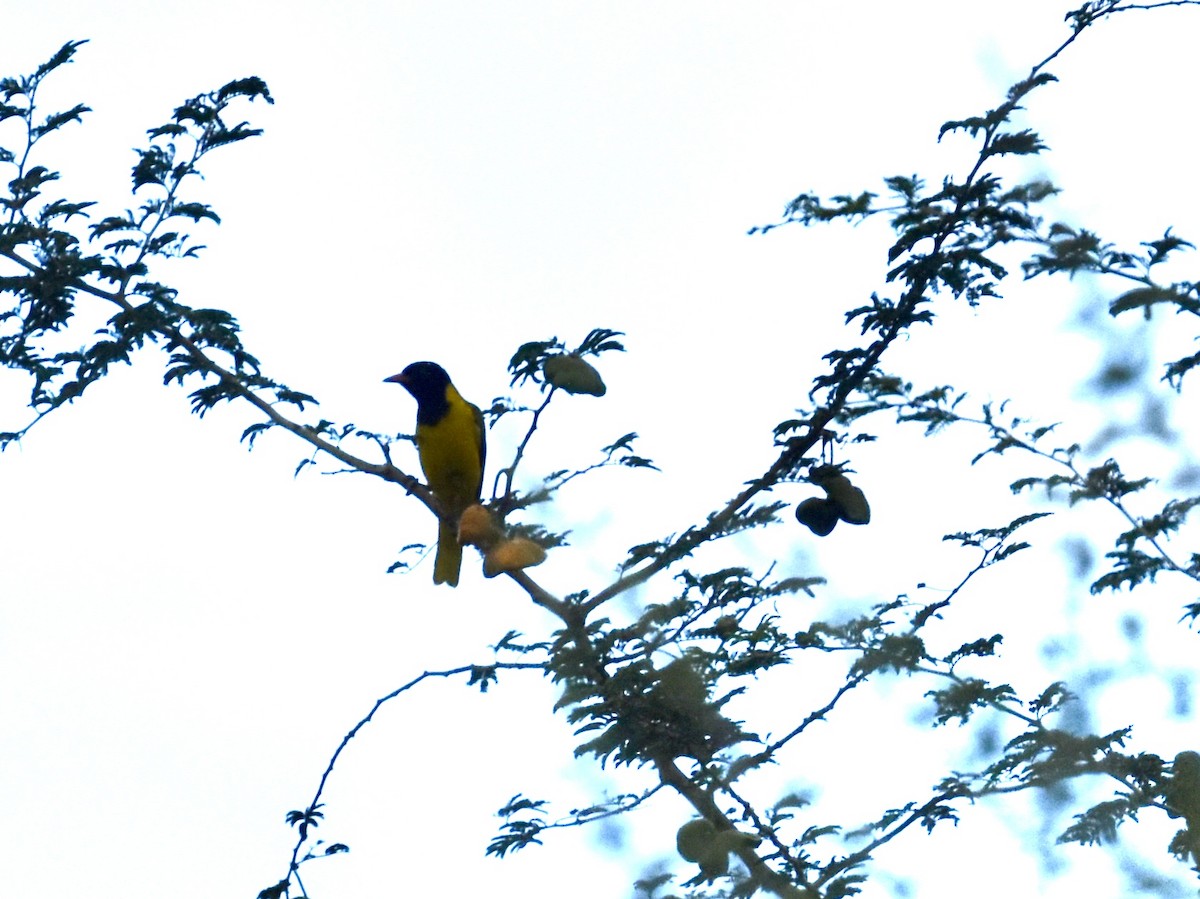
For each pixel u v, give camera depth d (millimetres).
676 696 8727
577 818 8531
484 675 9445
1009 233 8750
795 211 8953
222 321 11055
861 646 9234
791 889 7848
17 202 11195
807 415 9859
